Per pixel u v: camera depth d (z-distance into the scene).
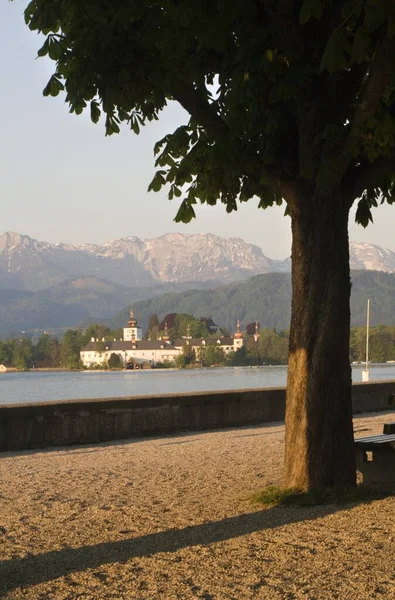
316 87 10.04
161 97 9.95
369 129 9.56
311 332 10.30
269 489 10.58
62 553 7.82
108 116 10.49
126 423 19.11
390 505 9.67
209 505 10.29
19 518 9.75
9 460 15.58
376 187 11.59
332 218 10.27
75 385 186.62
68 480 12.80
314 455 10.24
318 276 10.27
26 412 17.25
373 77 8.83
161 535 8.54
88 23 9.59
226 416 21.30
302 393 10.35
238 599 6.09
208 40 9.05
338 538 8.04
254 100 9.49
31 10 9.45
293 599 6.07
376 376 167.38
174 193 11.94
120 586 6.50
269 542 7.93
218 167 11.20
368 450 10.77
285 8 9.21
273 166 10.35
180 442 18.17
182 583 6.54
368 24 7.75
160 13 9.10
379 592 6.21
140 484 12.26
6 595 6.30
